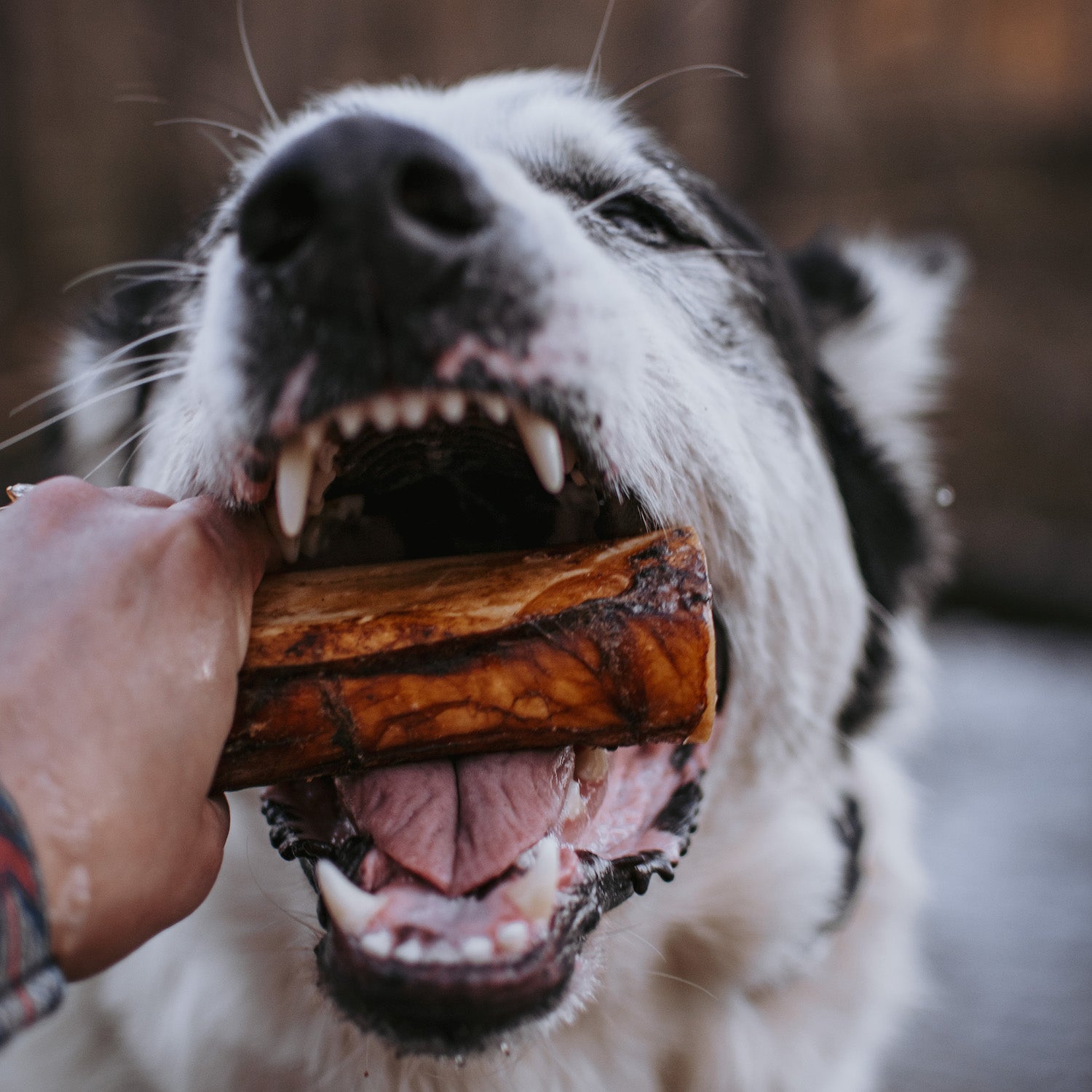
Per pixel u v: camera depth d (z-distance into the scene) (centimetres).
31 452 70
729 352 53
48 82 252
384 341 35
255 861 48
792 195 311
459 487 46
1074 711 152
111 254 243
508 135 50
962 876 110
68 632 32
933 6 359
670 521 44
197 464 39
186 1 263
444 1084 48
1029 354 254
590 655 38
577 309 38
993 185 316
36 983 30
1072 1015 87
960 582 198
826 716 55
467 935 37
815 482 55
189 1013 49
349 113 36
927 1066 81
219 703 34
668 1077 52
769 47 312
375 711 37
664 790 47
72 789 31
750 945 52
